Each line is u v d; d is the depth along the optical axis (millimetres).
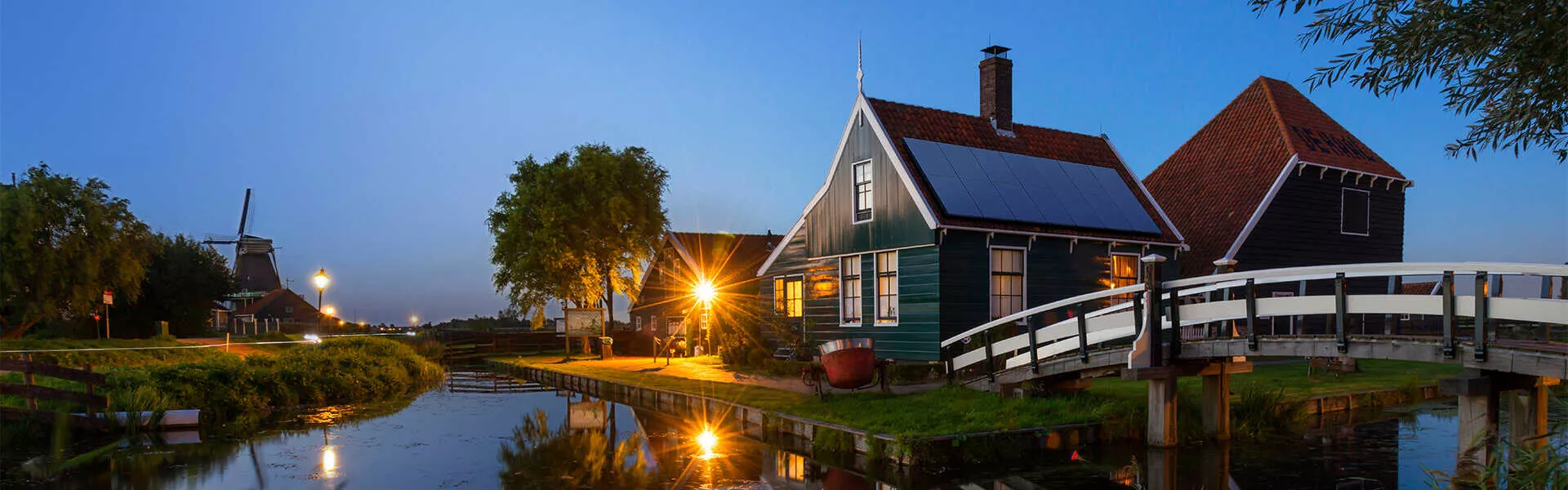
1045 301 21469
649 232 36594
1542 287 12211
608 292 36562
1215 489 10414
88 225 30688
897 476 11242
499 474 12039
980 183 21438
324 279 34875
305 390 20516
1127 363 12891
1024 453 12242
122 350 22938
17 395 13969
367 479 11750
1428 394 17531
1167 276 23812
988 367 15344
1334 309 10633
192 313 45344
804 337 23562
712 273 32000
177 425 16250
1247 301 11594
